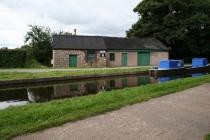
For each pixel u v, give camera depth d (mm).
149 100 9898
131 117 7594
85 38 38781
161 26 49156
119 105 8883
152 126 6820
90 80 22672
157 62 41906
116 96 10664
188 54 52125
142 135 6152
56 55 34688
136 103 9367
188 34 48781
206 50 50000
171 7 49125
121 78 24531
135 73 27328
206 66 33312
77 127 6641
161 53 42219
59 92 16406
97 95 11328
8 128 6402
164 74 26219
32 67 34188
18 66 35031
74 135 6078
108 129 6531
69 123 6953
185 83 14531
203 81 15352
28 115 7566
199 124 7047
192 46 48938
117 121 7191
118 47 38781
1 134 5953
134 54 39875
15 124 6820
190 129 6629
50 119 7219
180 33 46062
